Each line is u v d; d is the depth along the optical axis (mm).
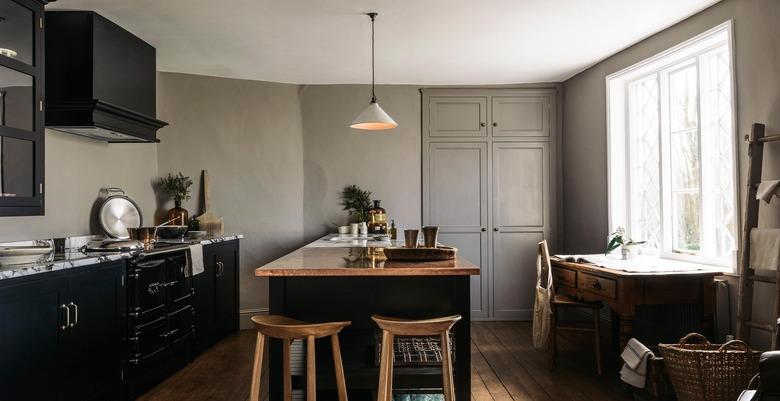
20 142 3104
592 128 5500
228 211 5816
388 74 5754
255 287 5902
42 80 3283
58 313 2863
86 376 3102
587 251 5625
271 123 5992
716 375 2922
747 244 3340
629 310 3580
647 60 4539
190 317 4449
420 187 6164
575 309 6105
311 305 2932
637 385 3383
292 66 5414
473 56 5094
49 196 3859
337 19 4047
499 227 6164
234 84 5879
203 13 3883
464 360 2865
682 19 4090
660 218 4582
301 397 2926
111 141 4602
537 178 6180
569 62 5332
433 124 6188
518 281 6160
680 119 4414
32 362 2668
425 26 4230
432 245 3316
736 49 3576
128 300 3568
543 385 3814
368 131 6148
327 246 4203
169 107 5613
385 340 2438
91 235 4301
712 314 3627
